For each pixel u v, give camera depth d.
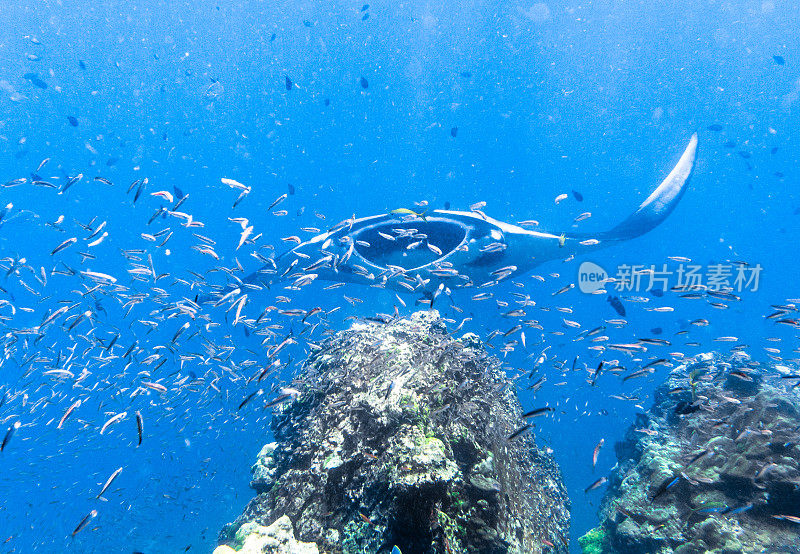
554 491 5.39
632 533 4.31
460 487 3.24
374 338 4.76
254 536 3.13
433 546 2.88
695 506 4.16
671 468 4.50
